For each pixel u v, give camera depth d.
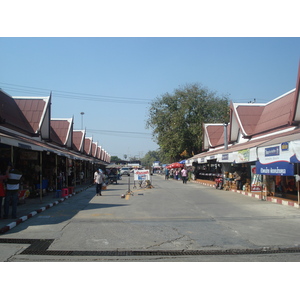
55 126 30.12
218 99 47.81
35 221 10.47
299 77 15.54
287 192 15.46
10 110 18.16
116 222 10.21
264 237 8.15
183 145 45.25
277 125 19.47
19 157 16.77
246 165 21.44
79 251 6.91
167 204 14.84
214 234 8.51
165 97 48.31
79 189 24.45
